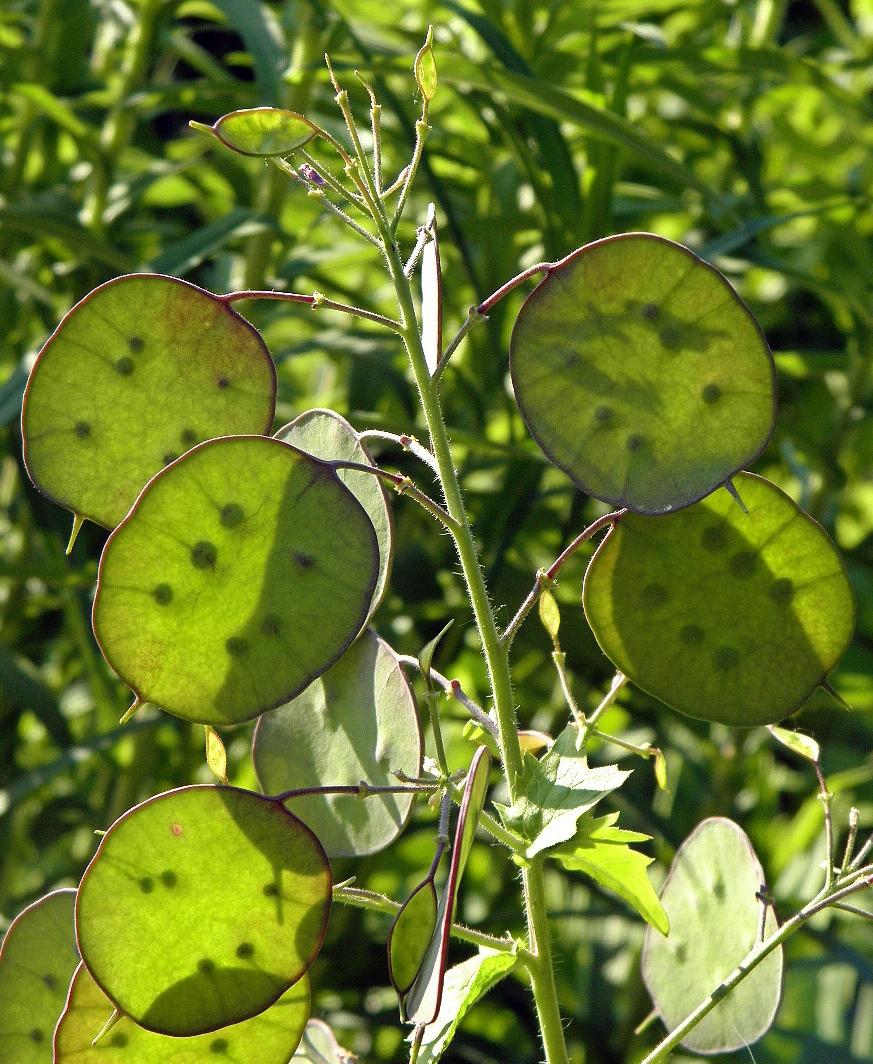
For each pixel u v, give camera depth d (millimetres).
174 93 1220
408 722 702
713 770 1261
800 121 1642
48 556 1203
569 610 1102
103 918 682
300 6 1174
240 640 681
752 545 699
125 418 697
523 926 1205
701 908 745
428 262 708
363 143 1237
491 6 1192
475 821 683
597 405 683
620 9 1236
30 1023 718
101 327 693
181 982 686
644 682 706
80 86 1369
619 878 700
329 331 1209
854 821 725
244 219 1101
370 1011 1174
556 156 1048
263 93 1126
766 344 680
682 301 680
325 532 680
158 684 682
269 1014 697
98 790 1358
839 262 1408
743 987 734
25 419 695
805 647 704
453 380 1266
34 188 1412
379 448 1125
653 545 700
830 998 1387
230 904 685
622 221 1253
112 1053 695
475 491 1198
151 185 1245
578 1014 1243
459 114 1283
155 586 678
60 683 1459
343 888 711
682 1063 1153
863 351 1306
